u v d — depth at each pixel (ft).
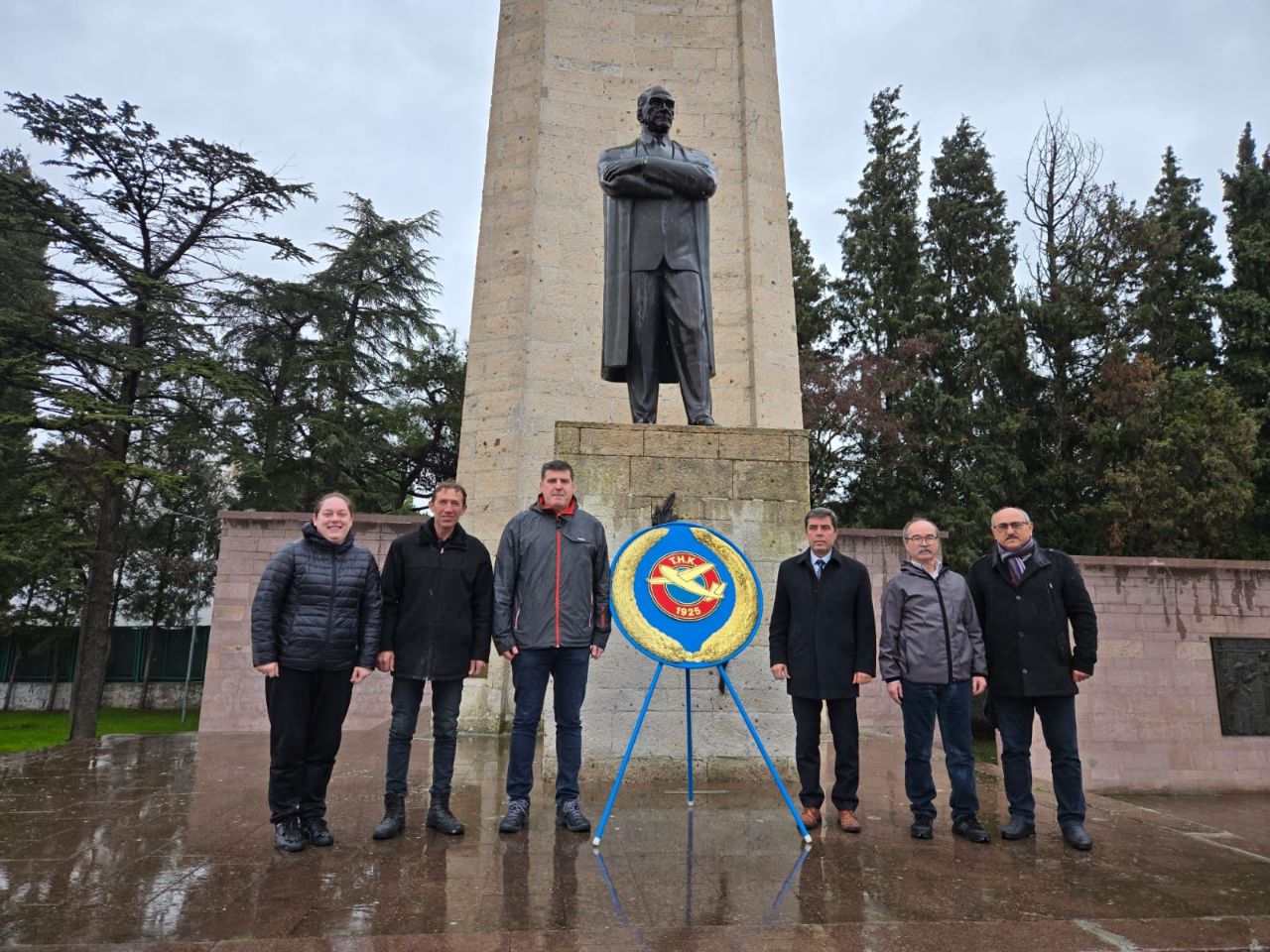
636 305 22.79
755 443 22.58
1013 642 16.65
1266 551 78.23
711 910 11.51
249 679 49.24
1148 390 83.05
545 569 16.52
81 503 71.00
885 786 21.86
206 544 101.04
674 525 18.48
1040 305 90.02
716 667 21.34
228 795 20.22
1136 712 50.24
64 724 84.99
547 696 21.27
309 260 73.77
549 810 17.72
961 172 103.30
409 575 16.40
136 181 66.39
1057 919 11.39
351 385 91.40
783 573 17.87
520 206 40.86
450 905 11.60
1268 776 50.19
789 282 41.60
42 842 15.30
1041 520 85.71
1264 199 99.50
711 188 23.03
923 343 88.84
